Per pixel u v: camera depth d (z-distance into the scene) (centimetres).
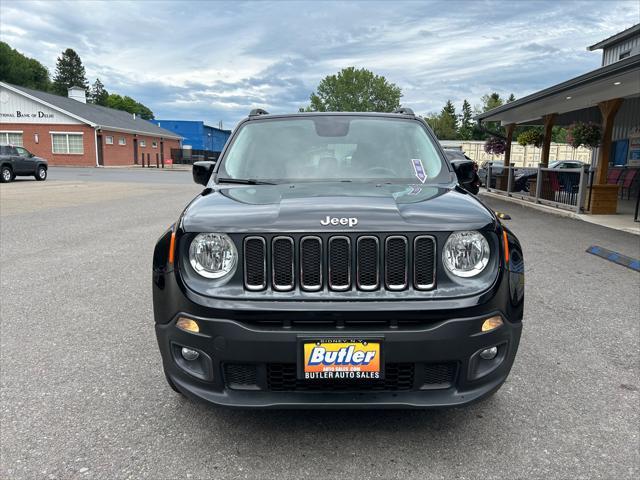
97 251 745
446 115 8556
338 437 269
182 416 290
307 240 240
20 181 2339
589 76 1036
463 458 250
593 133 1257
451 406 240
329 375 234
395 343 232
